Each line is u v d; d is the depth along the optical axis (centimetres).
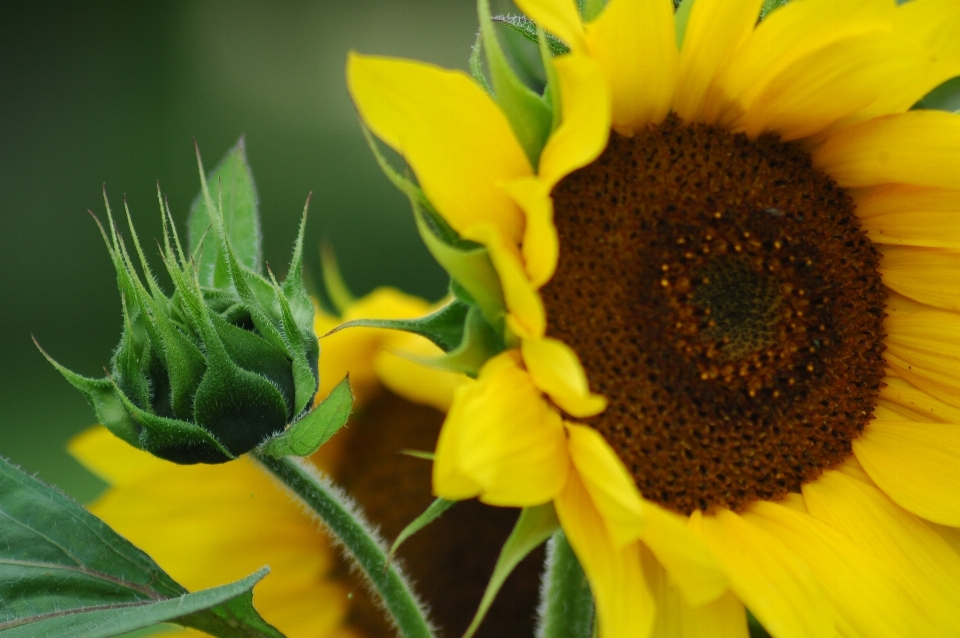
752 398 79
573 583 79
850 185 81
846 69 78
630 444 78
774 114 79
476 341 75
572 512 75
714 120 80
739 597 76
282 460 81
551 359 74
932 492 80
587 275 78
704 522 78
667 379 78
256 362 78
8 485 80
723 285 80
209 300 79
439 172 74
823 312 80
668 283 78
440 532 98
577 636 79
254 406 78
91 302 193
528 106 76
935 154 79
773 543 78
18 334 185
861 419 81
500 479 73
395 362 98
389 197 187
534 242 74
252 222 83
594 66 73
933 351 81
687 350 78
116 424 78
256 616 77
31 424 162
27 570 80
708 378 79
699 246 79
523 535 75
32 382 173
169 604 75
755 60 78
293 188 194
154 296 78
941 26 77
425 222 74
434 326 76
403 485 98
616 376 78
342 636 95
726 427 79
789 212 80
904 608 78
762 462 79
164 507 94
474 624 73
